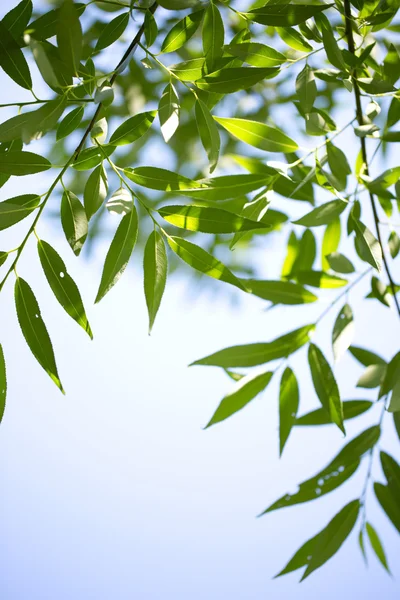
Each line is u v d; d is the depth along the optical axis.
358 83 1.10
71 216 1.05
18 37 1.05
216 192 1.14
